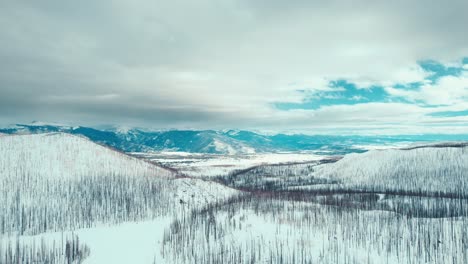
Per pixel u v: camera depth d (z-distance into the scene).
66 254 148.25
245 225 162.75
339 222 165.88
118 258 148.00
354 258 125.94
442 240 140.12
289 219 170.75
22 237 183.88
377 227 162.50
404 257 132.25
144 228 194.75
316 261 127.19
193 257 140.62
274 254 130.50
